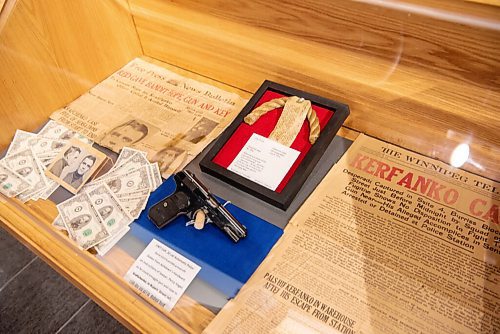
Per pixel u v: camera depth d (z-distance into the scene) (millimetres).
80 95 1256
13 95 1109
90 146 1072
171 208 887
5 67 1067
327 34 891
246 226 857
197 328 743
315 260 787
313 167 900
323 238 814
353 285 746
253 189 888
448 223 804
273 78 1074
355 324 701
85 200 969
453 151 893
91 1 1164
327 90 991
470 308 698
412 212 828
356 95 946
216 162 951
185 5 1082
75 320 1456
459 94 806
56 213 965
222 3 1003
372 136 984
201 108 1146
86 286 813
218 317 734
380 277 750
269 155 932
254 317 729
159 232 884
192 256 835
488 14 682
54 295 1518
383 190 870
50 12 1098
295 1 882
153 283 811
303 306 731
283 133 952
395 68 850
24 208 969
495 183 854
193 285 797
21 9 1045
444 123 864
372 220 826
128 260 855
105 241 888
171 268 826
